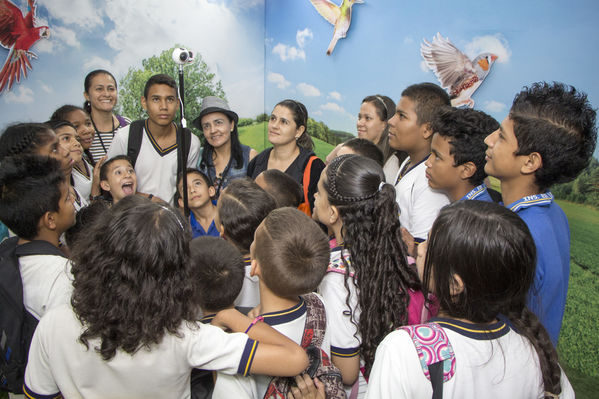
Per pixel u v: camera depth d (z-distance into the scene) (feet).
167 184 8.05
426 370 2.28
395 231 3.70
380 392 2.30
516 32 9.06
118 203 3.69
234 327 3.09
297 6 13.04
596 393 7.06
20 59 10.69
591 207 8.09
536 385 2.46
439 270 2.47
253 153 8.80
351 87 12.17
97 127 9.38
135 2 12.10
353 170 3.73
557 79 8.66
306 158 7.54
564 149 3.30
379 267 3.57
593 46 8.17
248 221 4.27
